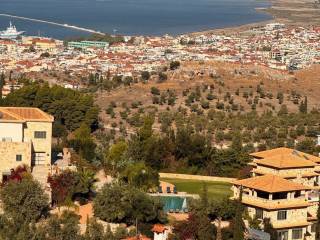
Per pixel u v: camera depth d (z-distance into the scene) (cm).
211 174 18750
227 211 12975
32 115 14962
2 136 14512
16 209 12419
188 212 13412
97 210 12962
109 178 15938
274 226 12519
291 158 14688
